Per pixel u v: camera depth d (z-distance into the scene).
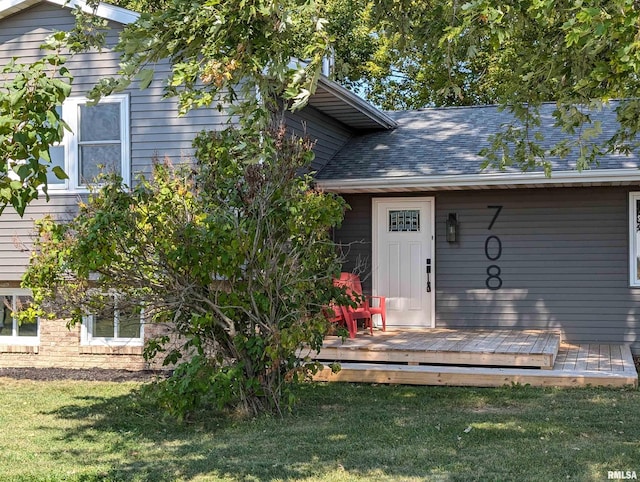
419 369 10.80
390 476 6.22
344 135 15.56
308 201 8.54
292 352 8.60
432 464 6.57
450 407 9.09
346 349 11.55
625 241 13.27
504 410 8.85
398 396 9.87
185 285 8.17
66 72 4.53
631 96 7.29
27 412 9.20
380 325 14.45
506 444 7.21
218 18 5.78
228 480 6.20
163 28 6.11
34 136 4.29
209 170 8.55
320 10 6.15
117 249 8.13
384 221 14.51
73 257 8.20
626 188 13.26
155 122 12.17
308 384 10.69
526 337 12.67
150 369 12.38
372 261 14.52
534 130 14.51
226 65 5.87
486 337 12.71
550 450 6.95
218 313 8.32
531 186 13.20
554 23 6.53
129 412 9.16
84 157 12.41
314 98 12.92
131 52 6.08
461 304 14.06
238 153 8.32
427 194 14.26
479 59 24.62
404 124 16.55
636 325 13.21
